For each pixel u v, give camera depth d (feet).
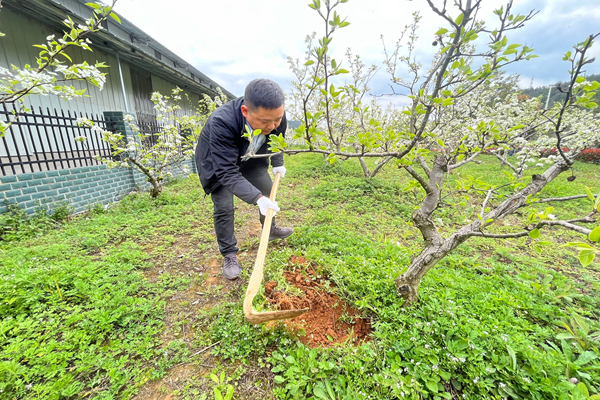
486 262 9.63
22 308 6.52
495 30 3.63
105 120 19.27
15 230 11.67
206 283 8.38
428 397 4.65
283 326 6.07
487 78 3.83
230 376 5.33
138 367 5.51
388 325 5.75
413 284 6.23
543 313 6.38
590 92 4.18
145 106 25.95
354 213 14.43
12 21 15.03
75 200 15.57
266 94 5.58
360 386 4.73
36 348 5.50
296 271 8.14
